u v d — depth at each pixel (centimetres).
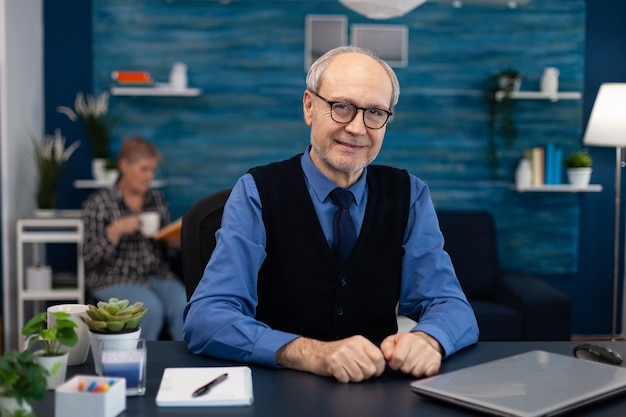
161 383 142
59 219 428
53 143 477
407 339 157
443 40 487
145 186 405
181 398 134
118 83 459
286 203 190
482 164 493
